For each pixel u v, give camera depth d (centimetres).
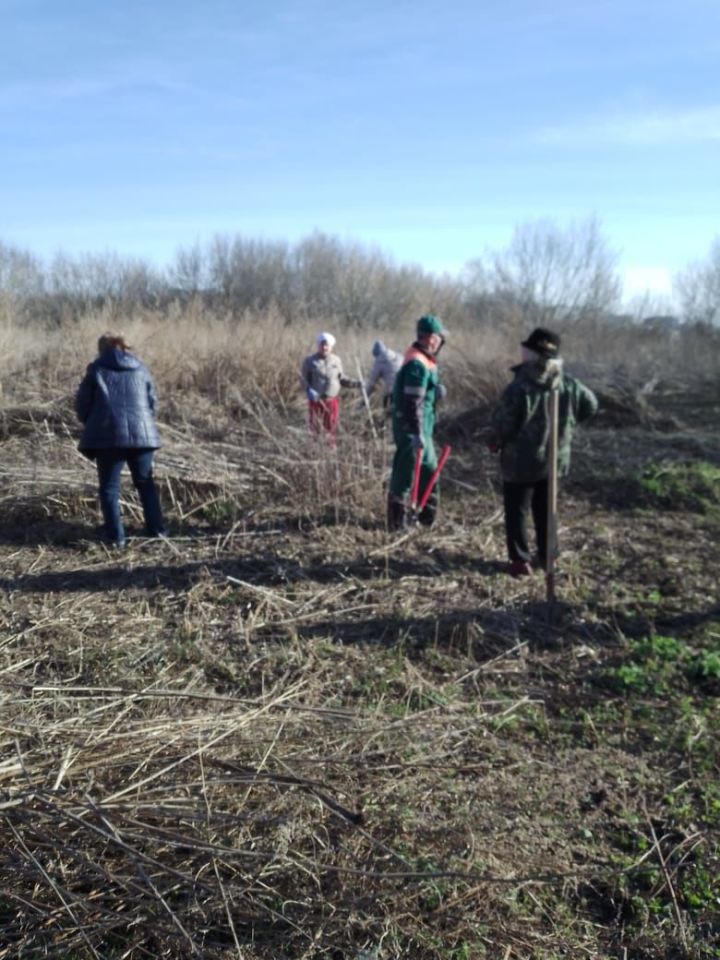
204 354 1188
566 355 1683
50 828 300
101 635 507
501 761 404
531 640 535
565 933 311
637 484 860
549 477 557
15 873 289
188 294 1716
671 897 330
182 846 298
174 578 605
